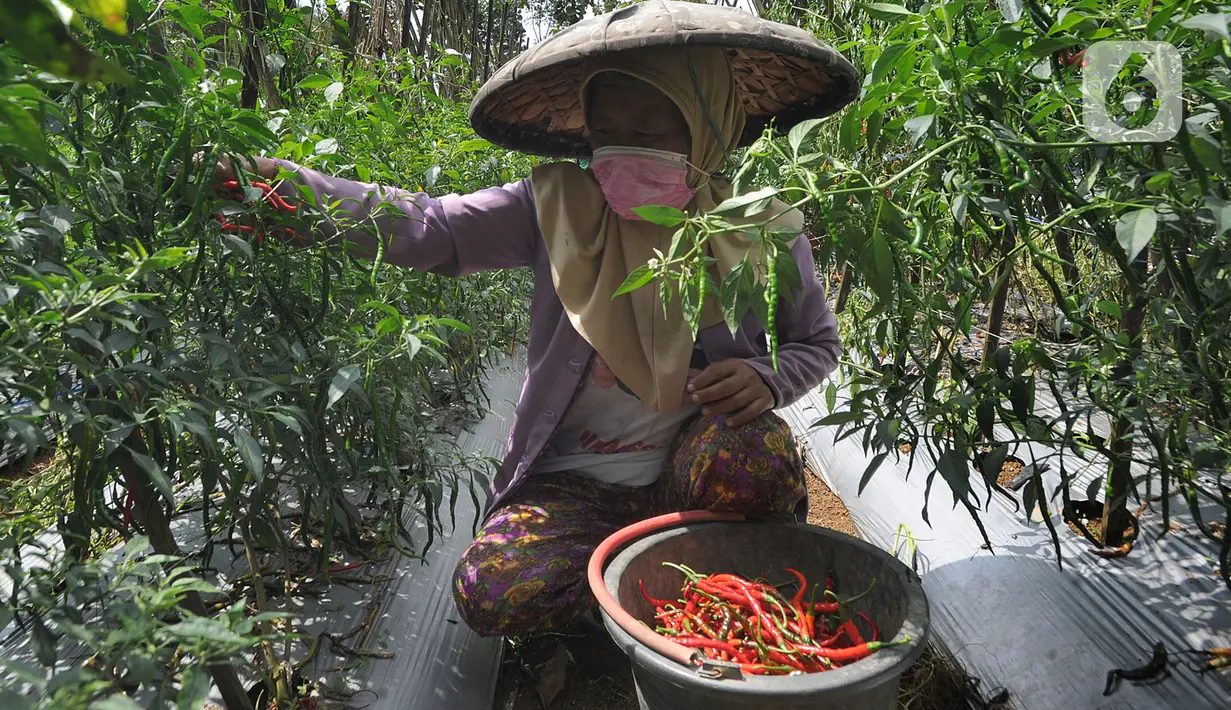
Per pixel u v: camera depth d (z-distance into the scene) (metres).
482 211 2.01
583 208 1.94
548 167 2.02
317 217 1.60
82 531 1.23
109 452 1.12
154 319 1.23
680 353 1.88
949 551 2.26
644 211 1.25
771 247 1.25
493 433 3.15
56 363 1.10
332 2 2.98
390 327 1.51
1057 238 2.06
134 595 0.91
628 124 1.79
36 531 1.50
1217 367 1.50
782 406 1.93
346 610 1.99
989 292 1.59
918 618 1.42
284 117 1.84
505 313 3.68
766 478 1.85
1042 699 1.70
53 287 1.00
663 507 2.03
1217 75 1.15
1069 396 2.83
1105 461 2.34
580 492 2.07
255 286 1.54
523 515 1.98
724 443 1.85
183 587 0.91
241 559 2.09
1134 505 2.18
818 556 1.74
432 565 2.26
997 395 1.64
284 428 1.48
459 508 2.60
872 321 2.56
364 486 2.30
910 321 1.59
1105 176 1.37
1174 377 1.51
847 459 2.98
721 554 1.76
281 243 1.64
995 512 2.34
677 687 1.35
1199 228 1.34
